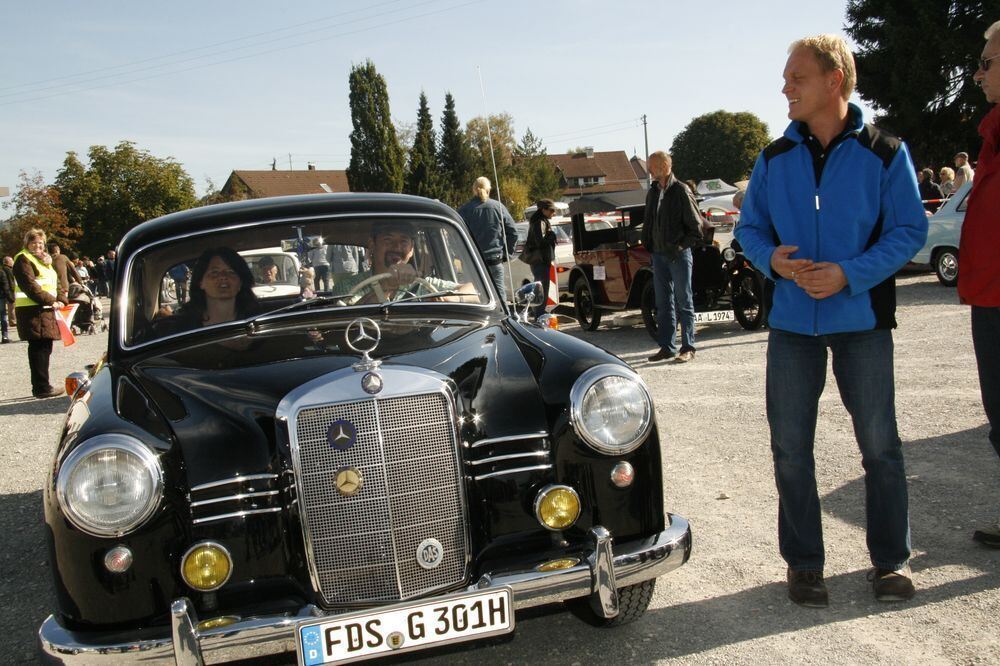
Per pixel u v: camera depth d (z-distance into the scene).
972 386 6.10
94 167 50.53
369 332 3.31
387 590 2.66
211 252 3.64
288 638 2.49
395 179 65.25
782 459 3.21
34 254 9.30
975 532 3.57
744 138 82.56
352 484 2.61
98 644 2.43
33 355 9.39
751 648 2.94
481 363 3.05
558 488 2.75
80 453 2.47
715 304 10.12
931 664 2.73
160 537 2.50
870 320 3.03
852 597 3.23
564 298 14.38
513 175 81.19
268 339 3.32
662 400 6.62
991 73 3.36
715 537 3.91
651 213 8.02
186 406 2.81
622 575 2.74
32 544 4.58
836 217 3.06
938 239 11.92
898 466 3.14
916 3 32.69
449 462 2.71
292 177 81.69
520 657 3.06
